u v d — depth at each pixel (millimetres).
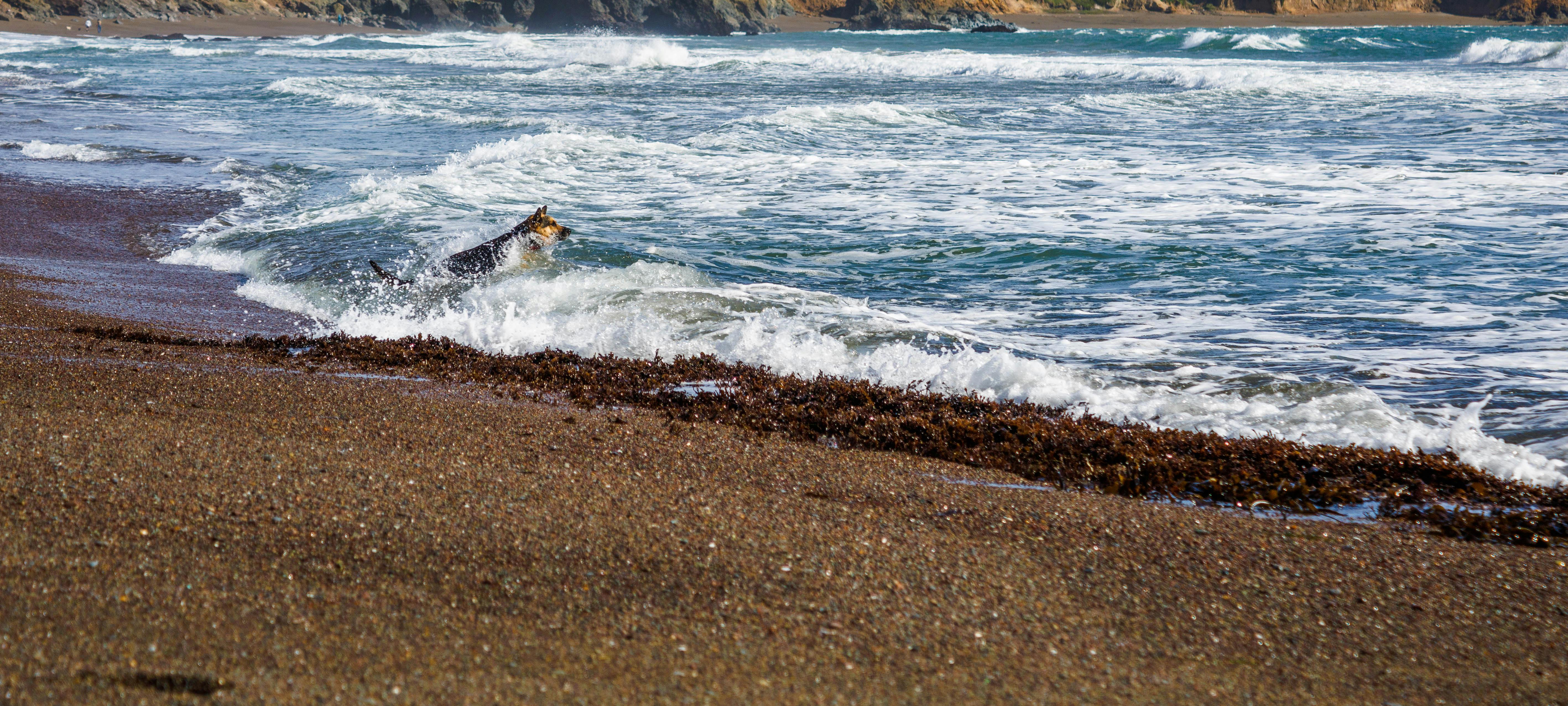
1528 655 3455
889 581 3734
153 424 5176
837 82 41594
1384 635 3561
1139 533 4402
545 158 18422
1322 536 4465
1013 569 3955
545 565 3676
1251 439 5766
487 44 85812
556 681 2877
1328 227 12156
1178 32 71750
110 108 30000
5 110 28562
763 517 4352
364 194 15195
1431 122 22750
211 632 3002
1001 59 51844
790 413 6254
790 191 15547
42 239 12414
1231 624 3596
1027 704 2941
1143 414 6441
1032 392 6859
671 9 115125
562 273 10273
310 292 9953
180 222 13789
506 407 6266
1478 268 10102
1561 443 5754
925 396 6711
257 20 113312
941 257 11320
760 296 9453
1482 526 4598
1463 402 6480
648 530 4074
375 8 121750
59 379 6156
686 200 14844
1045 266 10812
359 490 4289
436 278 10352
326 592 3348
